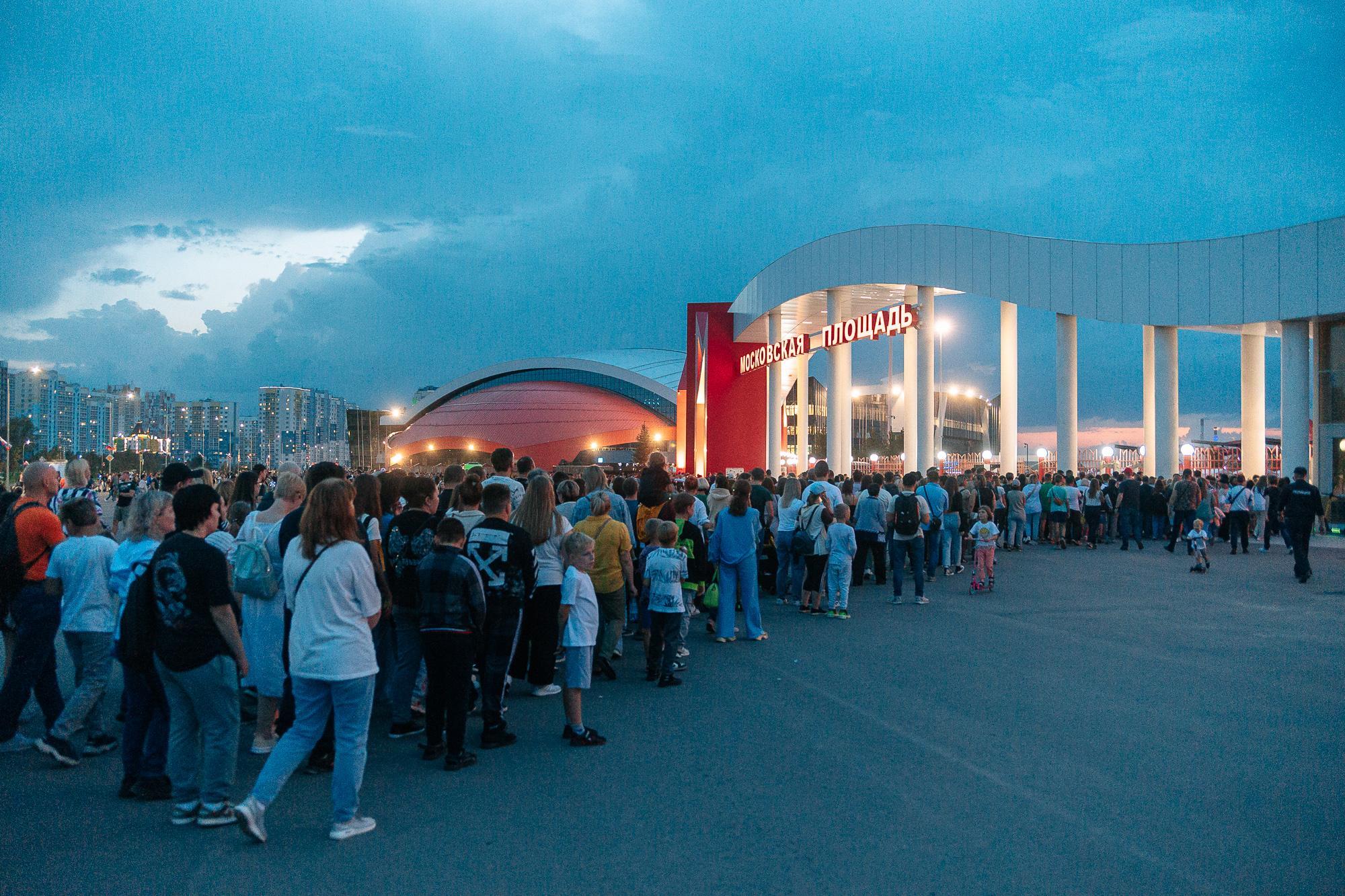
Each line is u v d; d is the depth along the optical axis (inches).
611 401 3132.4
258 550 249.4
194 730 204.1
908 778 227.6
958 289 1131.3
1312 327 949.8
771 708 299.3
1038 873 171.5
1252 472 1139.9
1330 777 224.8
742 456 1745.8
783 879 169.8
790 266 1406.3
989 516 576.1
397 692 279.0
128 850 187.0
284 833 195.9
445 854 183.2
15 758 257.1
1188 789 217.0
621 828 196.5
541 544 321.4
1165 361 1053.8
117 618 250.8
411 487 282.5
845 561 486.3
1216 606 506.9
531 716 299.0
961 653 384.2
